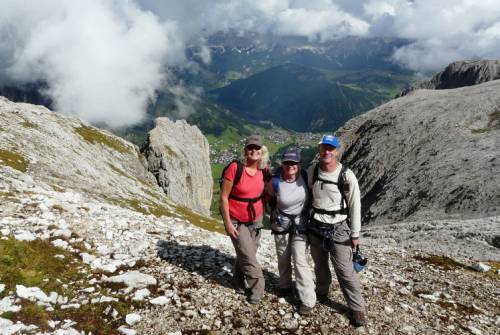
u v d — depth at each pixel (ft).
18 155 101.86
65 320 8.95
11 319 8.39
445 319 11.81
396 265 18.76
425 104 204.03
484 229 40.16
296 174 10.54
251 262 10.83
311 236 10.73
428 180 125.08
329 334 9.86
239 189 10.53
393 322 10.94
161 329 9.28
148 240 15.24
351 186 9.89
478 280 17.65
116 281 11.11
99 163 158.92
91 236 14.44
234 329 9.66
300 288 10.62
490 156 117.91
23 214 15.10
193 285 11.60
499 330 11.71
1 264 10.38
